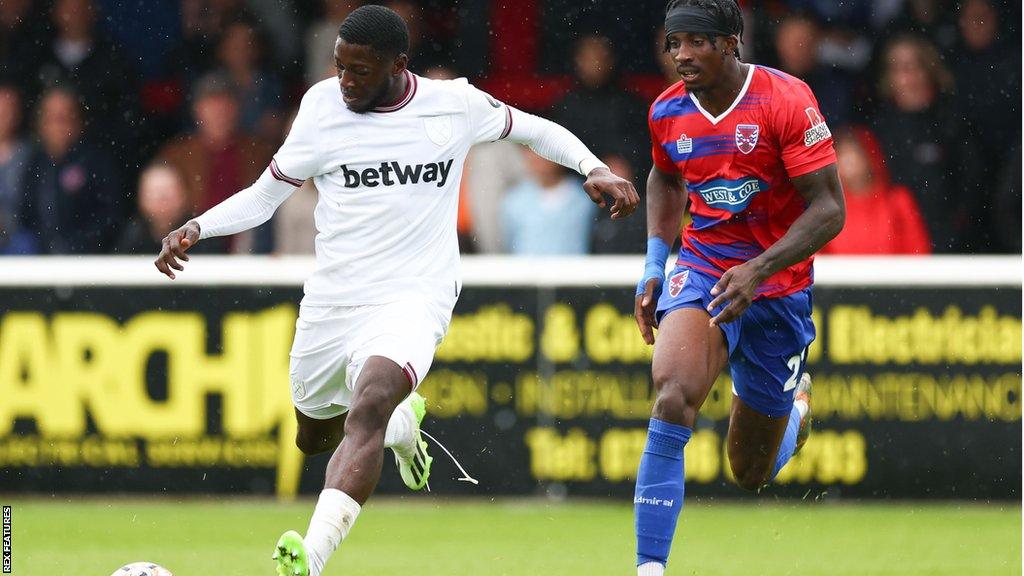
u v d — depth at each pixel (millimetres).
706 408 30734
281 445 30891
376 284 18266
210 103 39719
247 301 30828
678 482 17438
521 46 43312
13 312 30828
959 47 40562
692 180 18750
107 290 30859
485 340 30734
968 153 39531
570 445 30734
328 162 18438
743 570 23141
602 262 30641
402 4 43031
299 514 29422
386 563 23578
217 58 42156
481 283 30688
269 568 23031
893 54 39812
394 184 18266
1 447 31000
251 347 30844
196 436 30906
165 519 28672
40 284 30828
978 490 30609
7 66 41250
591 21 43125
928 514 29516
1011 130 39781
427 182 18391
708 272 18688
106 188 40188
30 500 30953
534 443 30781
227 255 37688
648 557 17391
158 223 38625
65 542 25828
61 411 30922
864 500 30609
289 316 30828
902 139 39469
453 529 27516
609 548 25250
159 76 42125
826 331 30516
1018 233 39375
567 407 30703
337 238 18484
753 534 27047
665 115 18719
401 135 18281
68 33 41625
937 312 30422
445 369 30812
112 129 41719
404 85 18438
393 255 18297
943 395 30500
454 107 18578
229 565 23312
